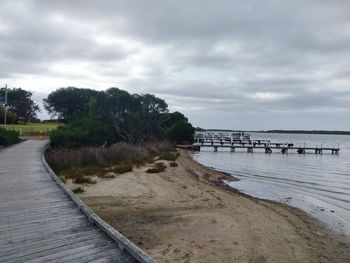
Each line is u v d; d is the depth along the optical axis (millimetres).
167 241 9070
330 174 28859
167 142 49781
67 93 90375
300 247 9539
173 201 13953
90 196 13961
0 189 11109
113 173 20047
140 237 9297
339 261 8781
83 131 33656
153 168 23234
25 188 11328
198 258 8008
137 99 51625
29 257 5609
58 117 95062
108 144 36750
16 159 19641
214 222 11086
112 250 5949
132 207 12555
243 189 19922
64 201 9562
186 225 10609
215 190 17656
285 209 14391
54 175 13383
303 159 47031
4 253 5766
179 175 22000
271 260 8352
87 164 22766
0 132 27766
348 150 78375
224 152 59000
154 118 53812
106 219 10883
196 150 59656
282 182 23391
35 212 8375
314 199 17422
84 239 6480
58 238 6520
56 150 25656
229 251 8633
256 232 10453
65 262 5422
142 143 45094
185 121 68000
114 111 49438
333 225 12352
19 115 83000
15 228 7102
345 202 16797
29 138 41156
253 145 66312
